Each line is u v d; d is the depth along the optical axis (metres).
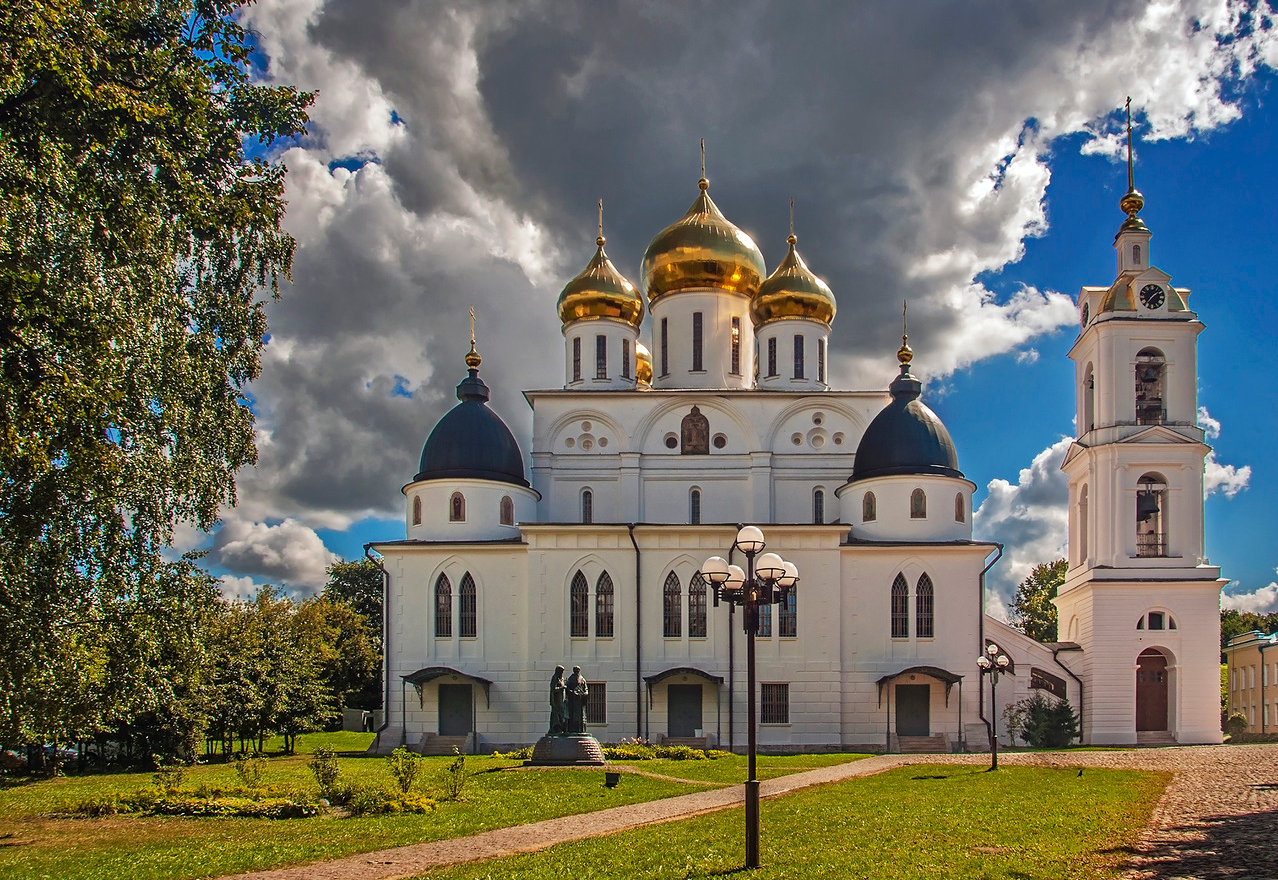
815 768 35.69
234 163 22.67
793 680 49.59
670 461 56.31
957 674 49.94
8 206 17.66
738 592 23.41
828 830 21.33
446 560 51.12
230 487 24.84
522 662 50.09
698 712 49.22
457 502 52.31
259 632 50.94
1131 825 21.45
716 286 60.19
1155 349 55.50
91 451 18.97
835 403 56.66
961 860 17.77
